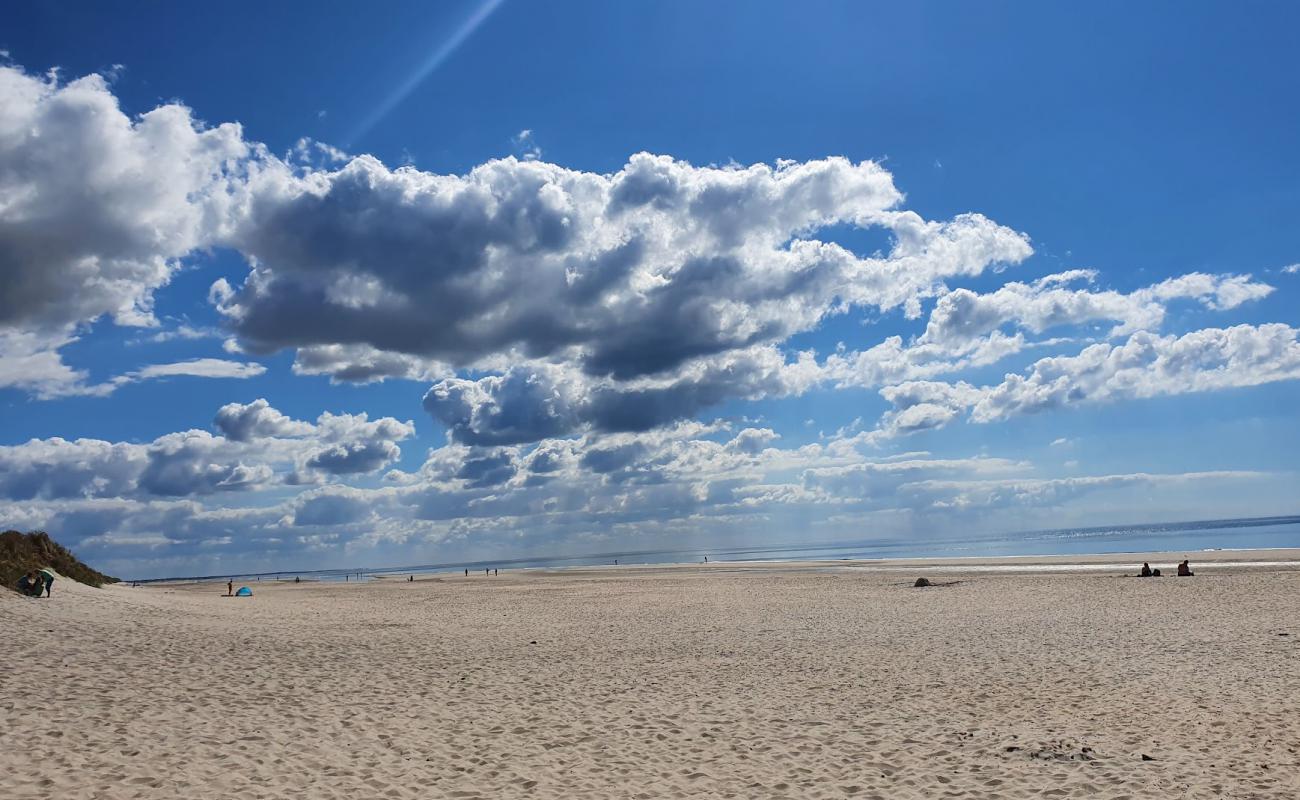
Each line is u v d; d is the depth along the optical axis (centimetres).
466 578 8138
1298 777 999
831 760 1112
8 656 1566
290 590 6091
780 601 3703
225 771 958
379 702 1395
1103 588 3659
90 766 932
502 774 1023
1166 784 983
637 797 953
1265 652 1886
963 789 987
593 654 2086
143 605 2722
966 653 2028
